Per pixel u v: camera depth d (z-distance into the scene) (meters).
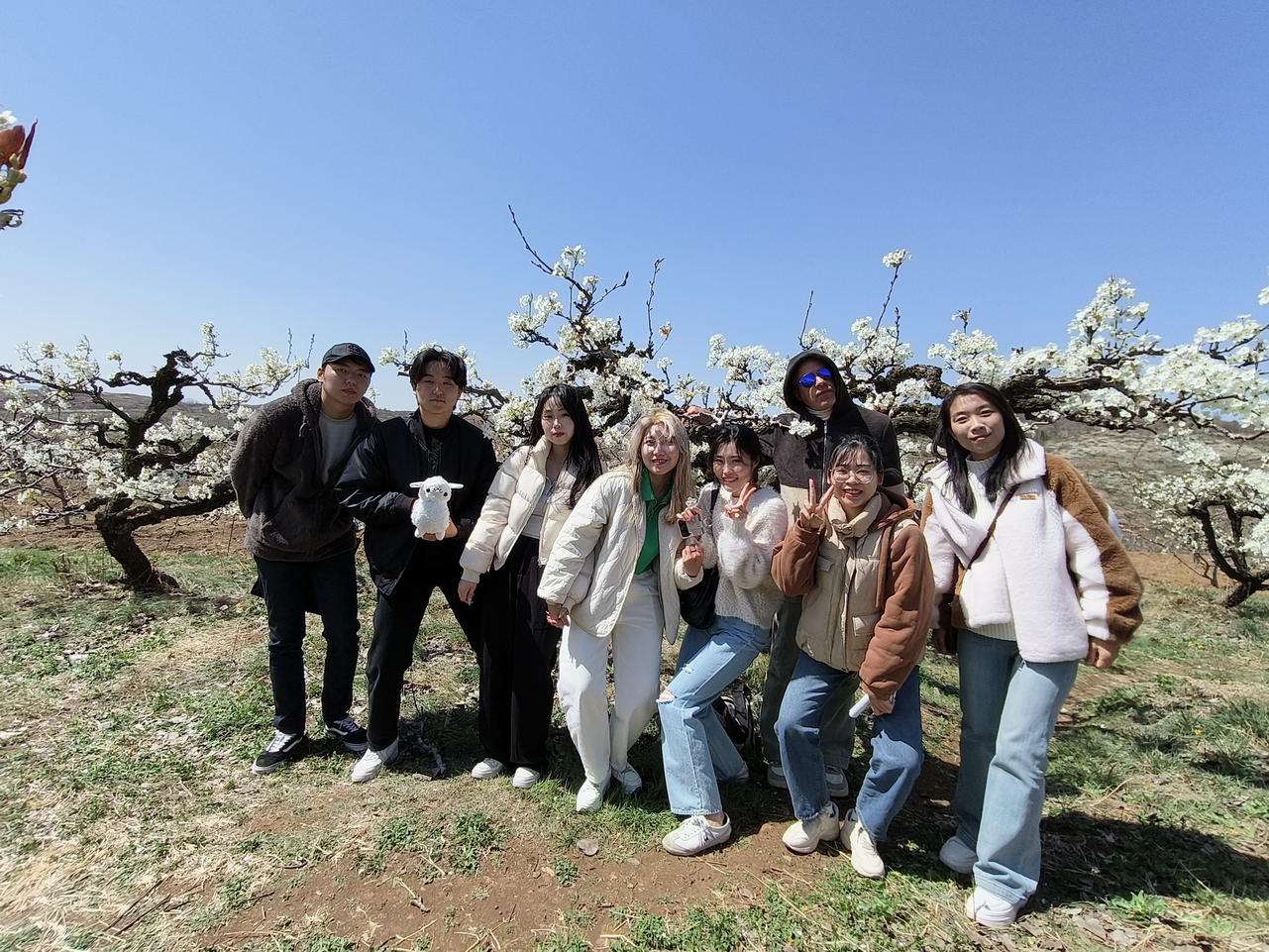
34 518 5.84
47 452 6.16
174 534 8.41
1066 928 2.25
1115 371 3.60
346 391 3.02
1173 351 3.39
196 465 5.96
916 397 4.65
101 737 3.30
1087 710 4.47
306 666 4.26
